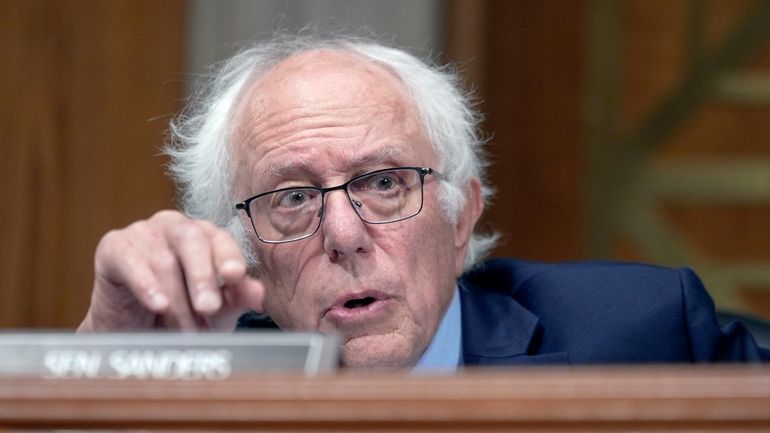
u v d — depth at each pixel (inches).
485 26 373.4
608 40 392.2
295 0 333.4
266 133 169.5
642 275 186.9
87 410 81.5
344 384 80.0
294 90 170.6
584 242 394.3
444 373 81.3
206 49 331.9
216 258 119.0
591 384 77.5
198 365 89.3
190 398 81.0
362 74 172.1
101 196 331.3
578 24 392.5
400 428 78.5
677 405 76.0
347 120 166.1
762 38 386.0
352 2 335.6
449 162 177.0
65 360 90.6
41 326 329.7
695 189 389.7
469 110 194.4
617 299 182.4
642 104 392.8
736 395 75.6
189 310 121.6
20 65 329.4
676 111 390.6
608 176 394.0
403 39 338.6
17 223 329.4
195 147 189.9
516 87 393.1
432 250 168.2
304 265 164.1
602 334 177.0
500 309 187.2
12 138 329.4
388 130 167.2
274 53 184.1
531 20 392.5
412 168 167.0
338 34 192.1
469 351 179.3
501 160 393.1
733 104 387.9
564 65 392.5
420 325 164.9
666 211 392.5
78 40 331.3
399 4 338.6
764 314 387.2
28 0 329.7
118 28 332.2
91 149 331.0
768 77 386.0
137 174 331.3
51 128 330.3
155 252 123.0
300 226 164.9
